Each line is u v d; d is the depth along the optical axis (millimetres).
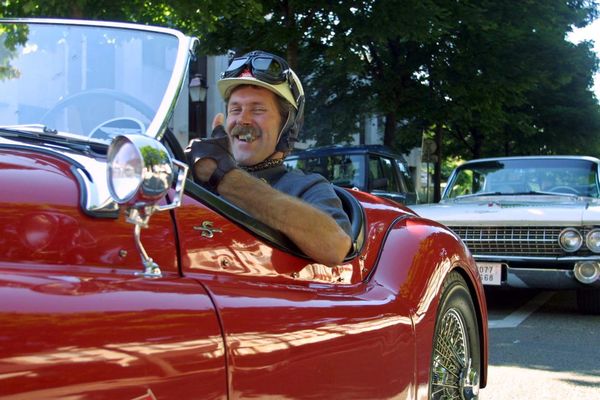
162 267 1605
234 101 2492
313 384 1799
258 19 9781
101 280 1391
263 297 1754
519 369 4898
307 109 18016
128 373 1284
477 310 3375
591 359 5191
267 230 1972
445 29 13328
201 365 1439
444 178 43250
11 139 1702
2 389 1104
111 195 1387
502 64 15859
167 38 2092
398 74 16203
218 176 2018
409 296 2537
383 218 2889
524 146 27031
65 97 2053
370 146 11453
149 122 1907
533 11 15000
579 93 24906
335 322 1939
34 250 1403
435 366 2842
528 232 6582
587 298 6762
